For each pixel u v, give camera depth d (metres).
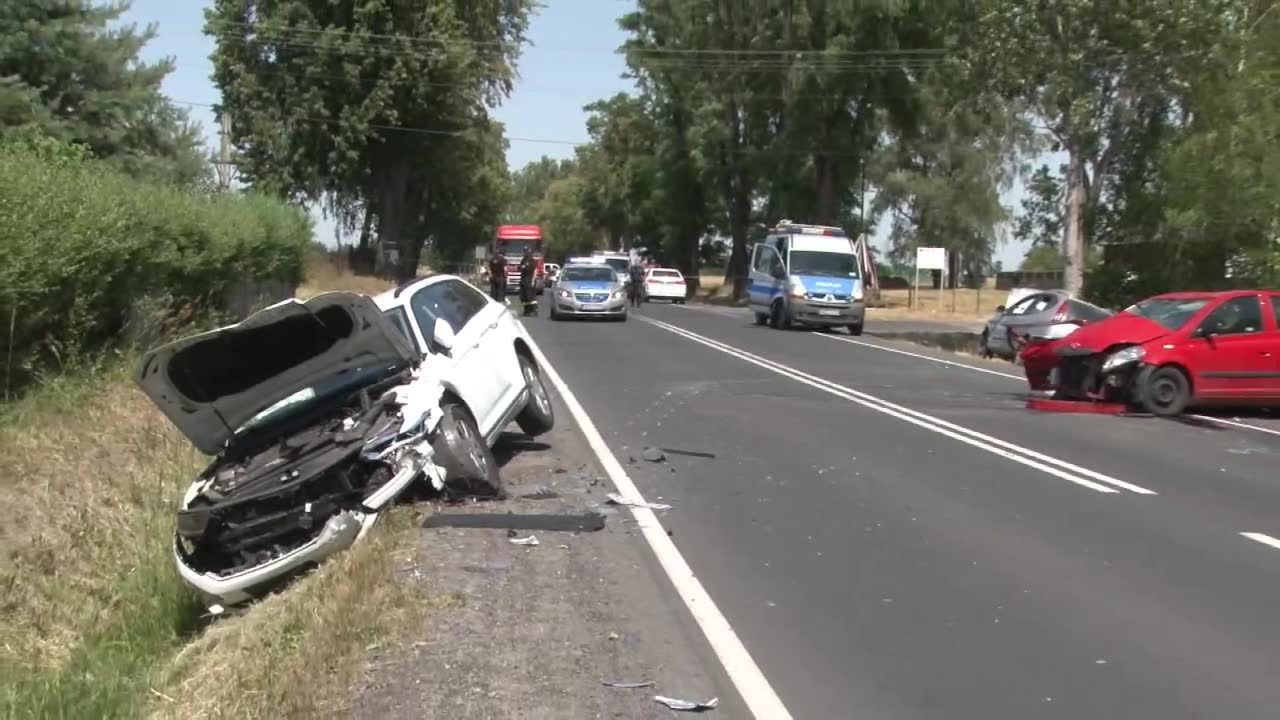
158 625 7.92
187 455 11.08
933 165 64.38
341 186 48.09
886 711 5.35
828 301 31.86
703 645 6.19
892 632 6.44
